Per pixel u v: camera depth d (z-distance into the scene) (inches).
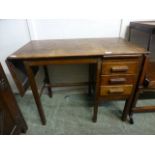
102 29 55.9
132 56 35.8
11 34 54.3
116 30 56.3
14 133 39.7
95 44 45.1
